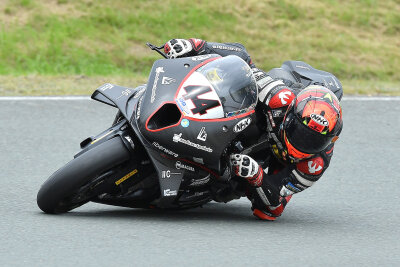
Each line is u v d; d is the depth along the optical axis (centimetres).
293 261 1544
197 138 1639
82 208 1942
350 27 4875
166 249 1562
